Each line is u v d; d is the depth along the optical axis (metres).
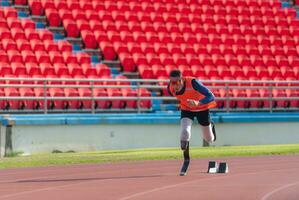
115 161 33.09
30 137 40.59
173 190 20.98
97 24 55.66
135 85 47.66
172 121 45.28
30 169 29.17
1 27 51.91
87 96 46.72
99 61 53.56
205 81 45.28
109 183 23.27
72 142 41.94
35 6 55.62
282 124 49.34
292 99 50.41
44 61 49.59
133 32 56.41
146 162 32.53
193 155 35.72
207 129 25.98
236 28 61.34
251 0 65.12
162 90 50.53
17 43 50.22
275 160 33.34
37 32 51.97
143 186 22.19
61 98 41.62
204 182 23.36
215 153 36.94
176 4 61.69
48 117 41.19
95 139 42.66
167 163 31.88
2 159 34.44
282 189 21.12
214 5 63.38
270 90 48.91
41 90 45.50
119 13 57.94
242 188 21.44
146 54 54.56
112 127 43.28
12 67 47.03
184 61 55.00
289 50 60.94
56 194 20.12
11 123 39.72
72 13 55.88
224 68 55.97
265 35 62.22
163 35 56.97
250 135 48.06
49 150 41.19
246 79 55.88
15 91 44.66
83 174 26.75
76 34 54.97
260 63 58.41
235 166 30.00
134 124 44.00
